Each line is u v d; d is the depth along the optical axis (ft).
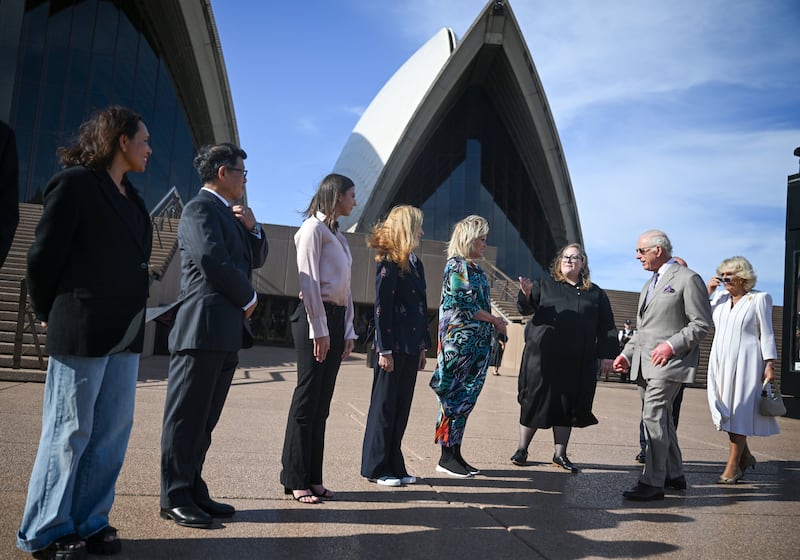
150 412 18.53
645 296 14.01
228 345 9.00
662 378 12.75
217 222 9.18
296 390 10.80
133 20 95.40
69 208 7.22
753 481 14.94
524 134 125.59
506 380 45.65
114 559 7.42
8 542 7.65
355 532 9.09
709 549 9.28
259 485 11.41
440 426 13.73
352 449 15.49
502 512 10.73
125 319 7.48
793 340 32.78
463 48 112.57
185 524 8.80
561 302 14.98
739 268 15.43
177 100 103.09
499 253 126.41
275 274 88.69
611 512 11.23
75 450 7.30
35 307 7.43
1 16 76.18
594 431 22.00
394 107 146.10
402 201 127.03
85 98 89.76
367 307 89.51
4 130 6.72
